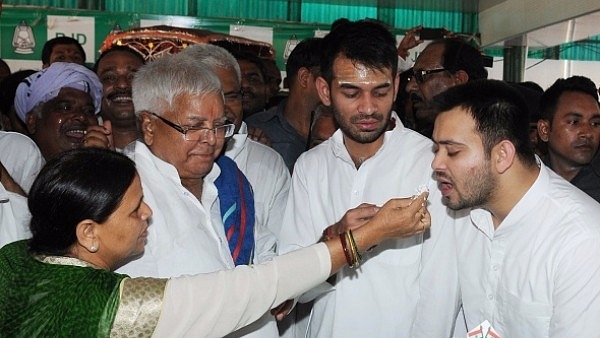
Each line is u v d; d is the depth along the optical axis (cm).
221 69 251
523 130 189
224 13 621
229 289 168
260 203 256
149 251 192
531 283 194
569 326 184
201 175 202
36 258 161
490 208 199
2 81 341
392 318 228
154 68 198
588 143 295
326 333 233
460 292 224
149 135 200
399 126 237
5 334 153
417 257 227
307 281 183
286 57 596
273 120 333
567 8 467
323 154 244
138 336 156
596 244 182
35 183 162
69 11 558
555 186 195
